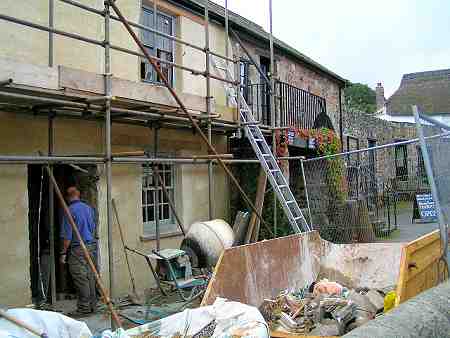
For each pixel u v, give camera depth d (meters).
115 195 8.98
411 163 14.89
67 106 7.06
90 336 3.99
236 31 12.61
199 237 7.94
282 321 5.02
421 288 5.62
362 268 6.95
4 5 7.43
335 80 18.62
